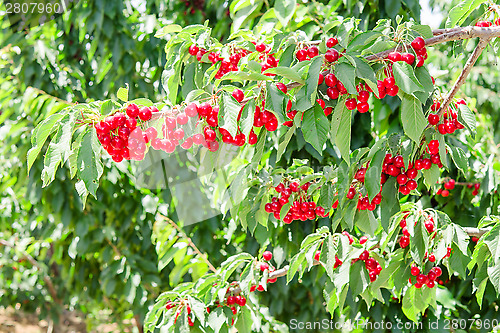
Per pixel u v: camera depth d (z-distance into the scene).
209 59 1.61
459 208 2.79
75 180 3.39
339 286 1.69
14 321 6.13
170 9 3.58
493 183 2.49
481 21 1.54
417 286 1.69
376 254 1.84
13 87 3.48
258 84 1.22
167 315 1.94
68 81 3.54
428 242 1.54
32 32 3.58
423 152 1.54
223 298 1.89
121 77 3.50
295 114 1.33
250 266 1.98
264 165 2.78
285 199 1.75
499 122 3.74
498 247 1.48
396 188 1.51
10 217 4.37
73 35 3.74
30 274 4.84
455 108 1.54
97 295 3.86
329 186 1.69
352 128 2.74
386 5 2.61
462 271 1.70
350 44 1.30
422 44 1.26
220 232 3.56
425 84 1.25
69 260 3.76
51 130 1.12
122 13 3.45
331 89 1.22
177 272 2.70
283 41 1.47
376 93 1.18
